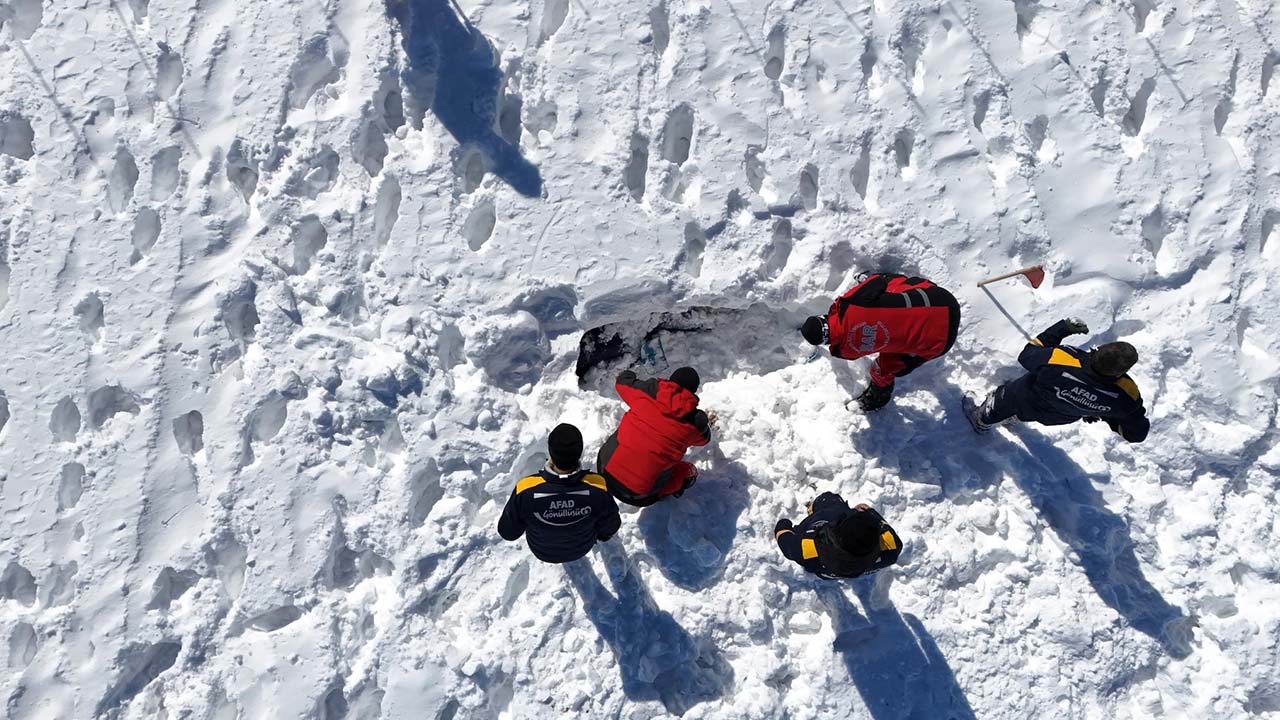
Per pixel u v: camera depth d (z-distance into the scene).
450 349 5.19
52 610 4.62
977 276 5.41
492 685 4.75
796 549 4.39
